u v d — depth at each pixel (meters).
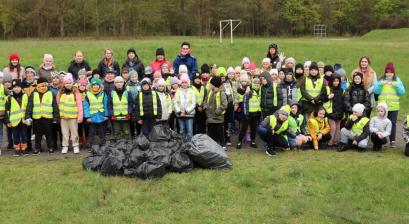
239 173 8.46
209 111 10.52
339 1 73.06
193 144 8.80
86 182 8.00
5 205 7.10
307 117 10.89
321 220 6.65
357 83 10.59
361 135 10.07
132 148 8.73
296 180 8.15
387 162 9.08
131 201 7.24
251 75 12.37
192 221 6.59
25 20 52.34
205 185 7.84
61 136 11.06
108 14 54.75
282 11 68.88
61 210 6.89
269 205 7.13
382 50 28.61
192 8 62.44
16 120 9.86
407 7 74.81
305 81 10.77
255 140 11.46
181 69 11.82
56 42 38.56
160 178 8.18
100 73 12.02
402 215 6.89
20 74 11.38
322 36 68.06
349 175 8.34
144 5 56.03
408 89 18.27
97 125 10.59
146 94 10.37
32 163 9.33
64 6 51.97
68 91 10.18
